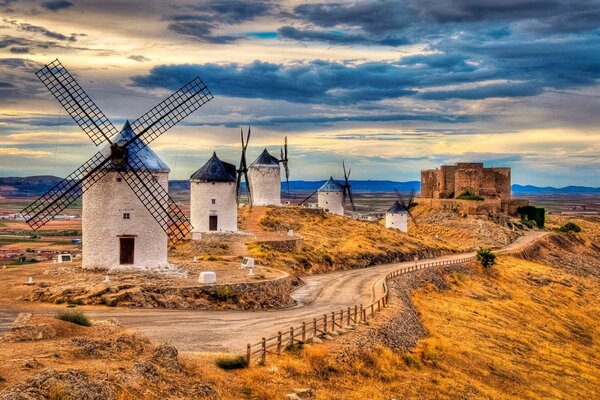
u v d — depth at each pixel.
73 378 19.69
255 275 52.81
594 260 131.00
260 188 111.56
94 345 24.42
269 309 47.22
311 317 43.38
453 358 44.59
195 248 71.56
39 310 38.59
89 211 50.72
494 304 74.94
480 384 39.81
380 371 35.22
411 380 35.50
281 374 29.25
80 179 50.22
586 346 66.75
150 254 51.25
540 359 53.62
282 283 51.94
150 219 51.25
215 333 35.97
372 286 62.69
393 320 45.56
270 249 74.19
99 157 50.28
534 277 97.06
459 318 61.34
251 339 34.66
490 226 131.62
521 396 40.47
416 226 135.38
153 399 21.22
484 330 58.59
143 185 50.78
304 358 32.22
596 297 94.25
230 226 80.62
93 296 42.25
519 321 69.31
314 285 63.31
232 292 46.47
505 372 45.59
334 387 29.94
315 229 99.31
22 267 53.44
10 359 21.55
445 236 128.25
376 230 108.06
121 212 50.47
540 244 127.81
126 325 36.62
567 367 52.91
